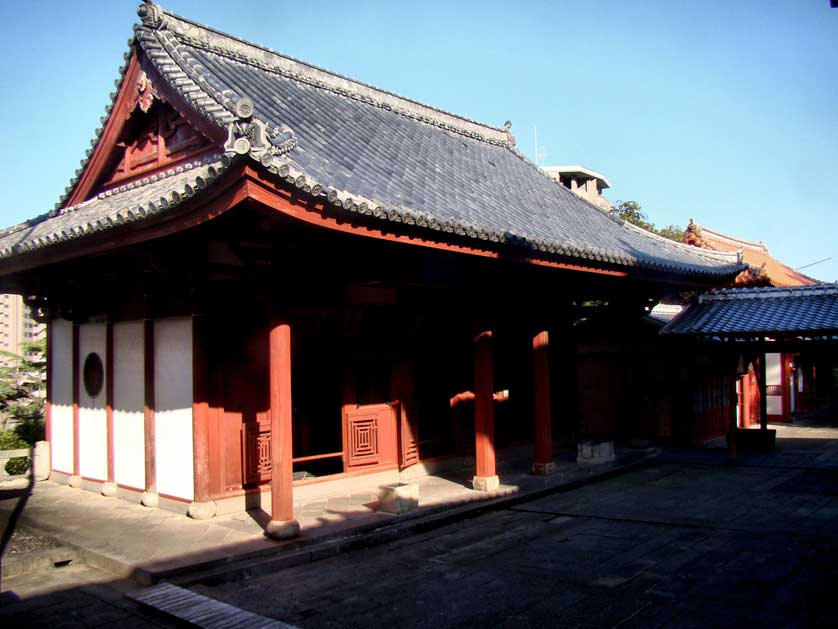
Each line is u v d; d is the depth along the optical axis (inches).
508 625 286.2
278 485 394.6
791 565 349.1
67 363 591.2
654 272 609.6
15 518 466.3
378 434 566.3
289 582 348.2
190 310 451.8
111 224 381.7
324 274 408.2
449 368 634.8
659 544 400.8
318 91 647.8
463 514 480.7
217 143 440.5
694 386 828.0
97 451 547.8
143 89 501.7
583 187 1776.6
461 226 410.3
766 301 727.1
